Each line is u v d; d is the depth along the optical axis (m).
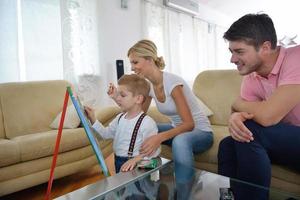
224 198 0.98
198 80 2.18
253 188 0.99
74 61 2.65
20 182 1.59
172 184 1.09
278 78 1.11
